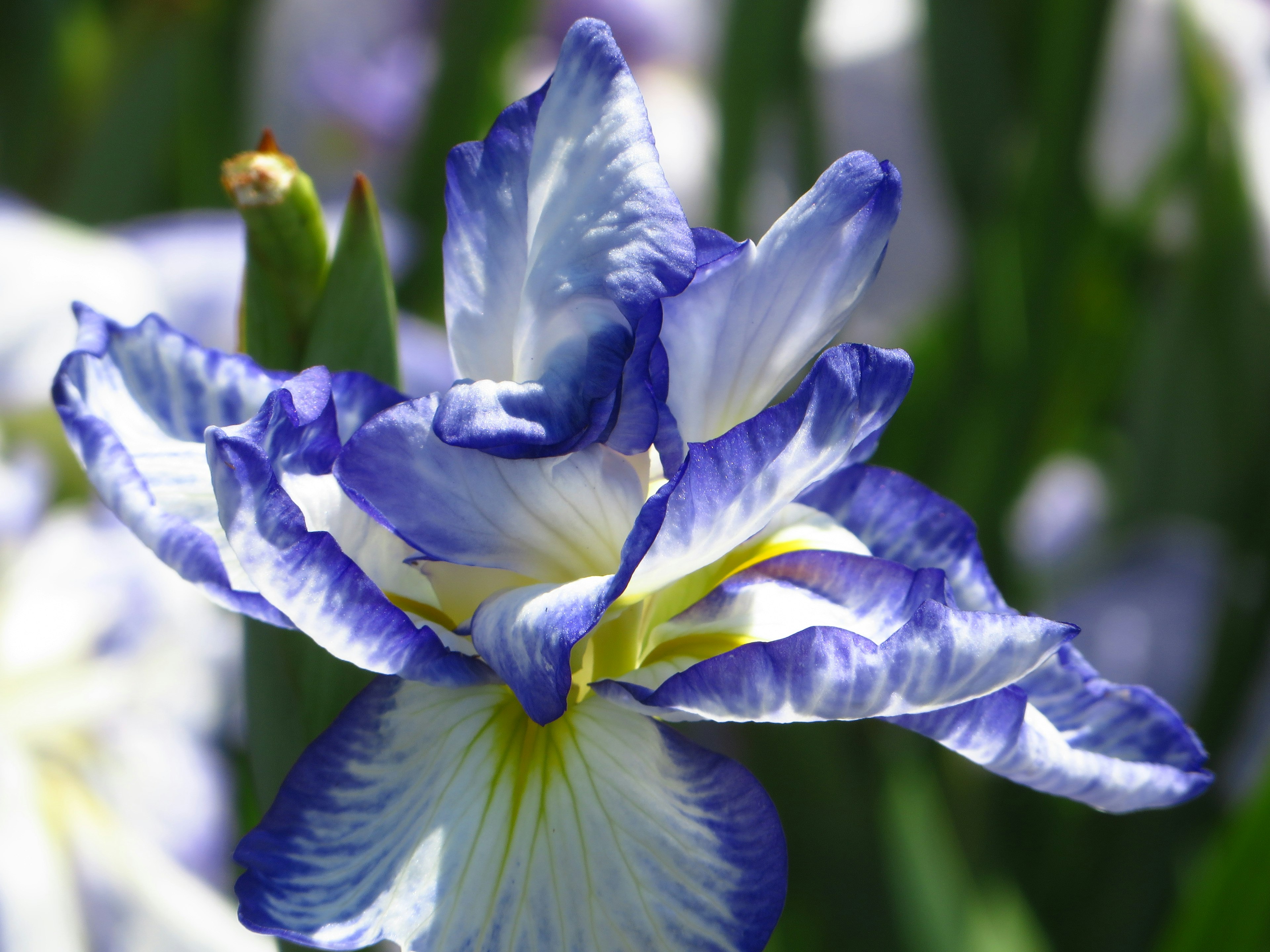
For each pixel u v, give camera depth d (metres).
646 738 0.48
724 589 0.50
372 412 0.50
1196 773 0.48
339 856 0.47
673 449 0.48
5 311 0.81
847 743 0.80
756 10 0.79
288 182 0.50
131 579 0.79
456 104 0.87
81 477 0.85
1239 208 0.91
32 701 0.74
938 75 0.87
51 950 0.65
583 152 0.48
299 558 0.46
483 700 0.48
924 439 0.95
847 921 0.78
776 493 0.47
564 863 0.47
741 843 0.47
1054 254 0.85
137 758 0.74
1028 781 0.47
